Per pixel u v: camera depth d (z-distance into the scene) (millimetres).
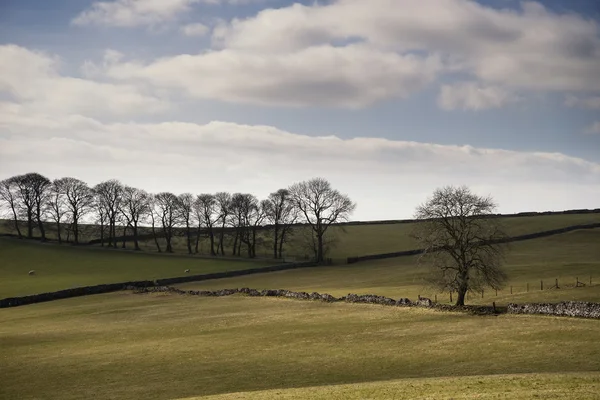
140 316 82688
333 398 35781
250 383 46875
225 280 119312
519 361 48000
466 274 70812
